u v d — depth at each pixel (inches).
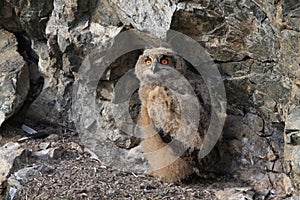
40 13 424.8
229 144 386.0
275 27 303.9
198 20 335.6
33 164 390.9
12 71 437.4
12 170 380.2
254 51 334.3
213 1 320.8
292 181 328.8
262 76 343.9
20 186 361.7
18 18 440.8
